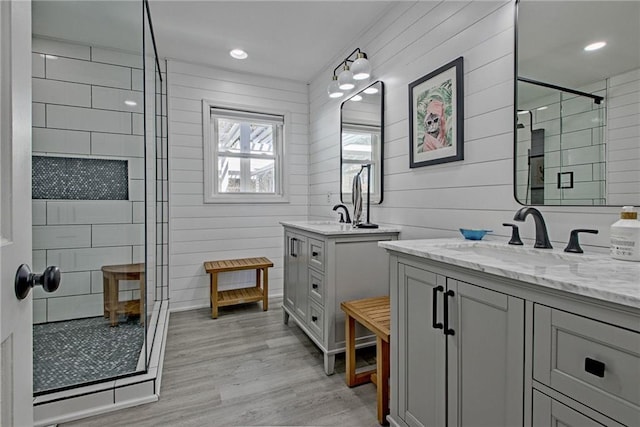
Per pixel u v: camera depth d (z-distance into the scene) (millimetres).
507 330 930
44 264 2354
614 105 1106
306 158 3785
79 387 1673
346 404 1722
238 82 3438
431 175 1938
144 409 1677
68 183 2436
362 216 2605
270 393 1817
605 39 1127
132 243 2361
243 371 2053
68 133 2451
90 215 2410
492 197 1554
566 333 774
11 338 587
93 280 2408
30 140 684
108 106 2480
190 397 1778
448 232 1818
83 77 2475
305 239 2400
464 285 1079
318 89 3512
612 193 1119
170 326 2809
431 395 1232
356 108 2734
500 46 1500
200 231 3322
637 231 992
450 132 1774
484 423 1007
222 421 1590
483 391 1010
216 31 2633
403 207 2178
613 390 683
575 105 1214
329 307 2037
